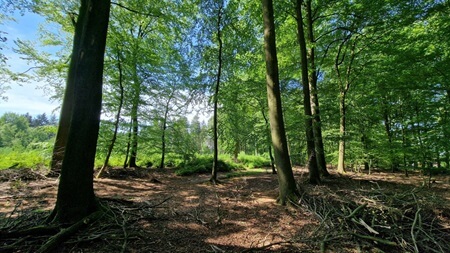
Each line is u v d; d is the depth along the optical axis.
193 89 9.53
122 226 3.62
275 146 5.88
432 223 4.21
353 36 10.73
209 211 5.05
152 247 3.27
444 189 7.86
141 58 9.75
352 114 10.93
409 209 4.36
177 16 10.10
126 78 9.52
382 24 8.92
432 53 8.52
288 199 5.46
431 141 8.40
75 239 3.20
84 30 3.85
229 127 10.67
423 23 9.20
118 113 9.25
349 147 12.80
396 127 12.77
